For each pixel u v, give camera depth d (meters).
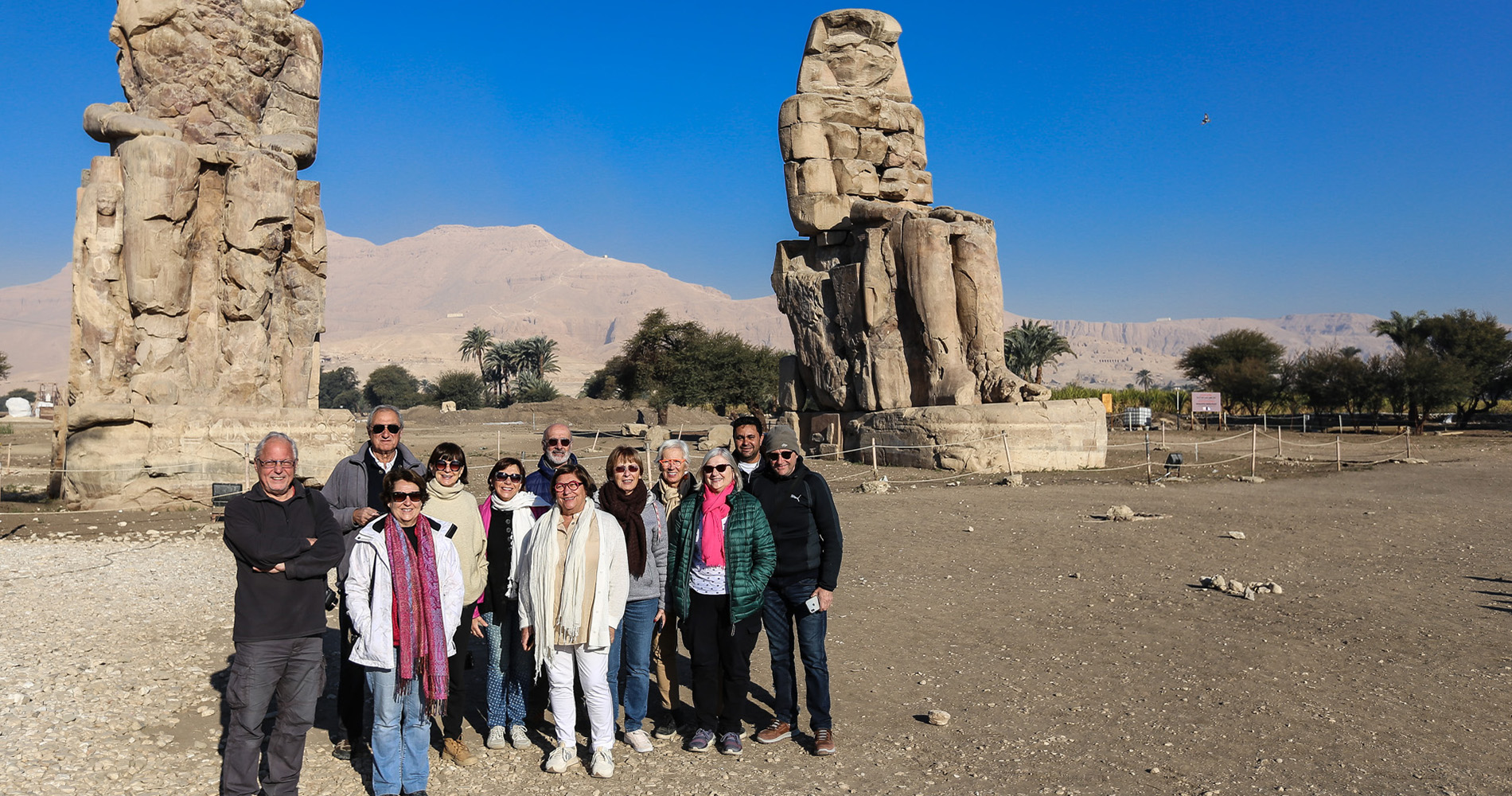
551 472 6.16
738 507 5.25
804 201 23.98
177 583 9.34
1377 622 7.84
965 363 21.36
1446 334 48.94
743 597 5.17
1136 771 4.86
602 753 4.95
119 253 14.55
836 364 23.61
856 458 22.61
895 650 7.20
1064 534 12.16
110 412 14.04
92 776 4.69
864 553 11.04
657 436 33.47
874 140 24.70
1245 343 59.91
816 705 5.24
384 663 4.53
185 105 15.21
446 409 66.38
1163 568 10.12
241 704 4.25
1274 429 43.03
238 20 15.79
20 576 9.50
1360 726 5.49
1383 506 14.87
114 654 6.79
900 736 5.46
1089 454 21.12
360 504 5.38
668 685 5.78
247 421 15.11
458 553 5.10
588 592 4.98
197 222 15.18
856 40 24.88
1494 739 5.27
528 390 83.12
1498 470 21.77
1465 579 9.53
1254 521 13.24
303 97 17.00
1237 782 4.71
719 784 4.81
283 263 16.39
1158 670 6.61
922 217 21.52
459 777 4.98
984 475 19.30
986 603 8.65
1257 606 8.46
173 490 14.50
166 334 14.85
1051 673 6.59
